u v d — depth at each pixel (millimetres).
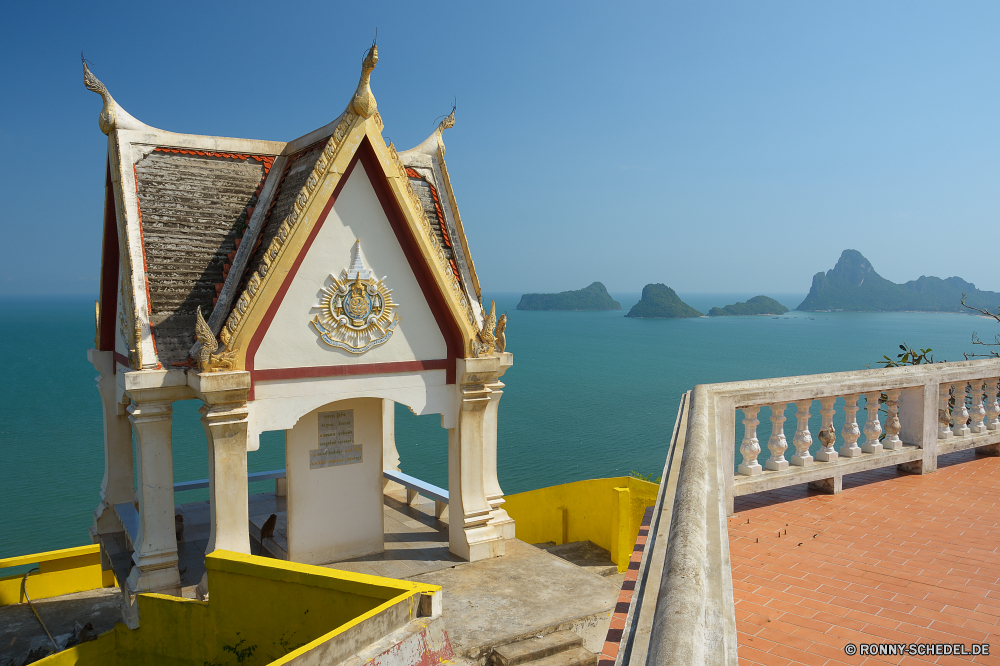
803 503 8508
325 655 5277
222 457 9672
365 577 6832
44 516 44594
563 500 15258
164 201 11219
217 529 9680
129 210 10789
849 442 9500
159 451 9961
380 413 12391
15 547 38656
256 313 9859
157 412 9852
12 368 147250
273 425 10289
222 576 7719
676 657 2262
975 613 5121
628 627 3252
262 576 7348
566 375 163625
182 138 11844
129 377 9461
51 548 38500
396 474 15609
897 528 7418
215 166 12023
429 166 13930
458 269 13281
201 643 8000
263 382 10195
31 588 13367
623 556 12984
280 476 15773
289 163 12344
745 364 195375
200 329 9445
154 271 10547
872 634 4770
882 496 8805
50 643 11383
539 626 9172
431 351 11773
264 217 11766
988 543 6883
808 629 4859
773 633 4801
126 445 13289
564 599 10148
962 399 10688
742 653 4484
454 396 12000
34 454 64562
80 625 12133
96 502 47875
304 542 11602
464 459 11945
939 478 9703
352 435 12094
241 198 11945
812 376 9289
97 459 62438
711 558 3557
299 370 10477
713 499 4633
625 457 72875
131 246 10484
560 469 66875
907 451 9797
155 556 9891
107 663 9438
